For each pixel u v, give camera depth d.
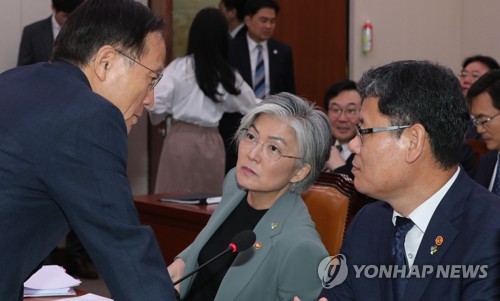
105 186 1.40
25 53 4.82
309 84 6.76
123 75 1.57
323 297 1.81
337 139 3.70
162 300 1.41
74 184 1.38
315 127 2.12
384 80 1.58
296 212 2.12
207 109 4.31
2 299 1.45
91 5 1.58
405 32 7.25
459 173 1.64
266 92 5.18
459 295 1.54
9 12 5.07
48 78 1.50
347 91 3.64
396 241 1.68
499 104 3.03
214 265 2.24
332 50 6.86
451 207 1.60
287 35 6.60
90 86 1.56
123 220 1.41
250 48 5.16
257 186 2.12
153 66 1.60
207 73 4.19
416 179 1.59
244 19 5.16
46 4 5.23
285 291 2.00
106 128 1.42
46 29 4.83
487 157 3.23
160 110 4.24
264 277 2.03
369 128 1.59
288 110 2.12
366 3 6.94
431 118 1.55
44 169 1.39
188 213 3.12
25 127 1.41
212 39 4.19
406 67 1.58
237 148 2.26
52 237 1.50
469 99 3.14
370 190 1.62
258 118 2.15
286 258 2.00
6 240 1.41
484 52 7.48
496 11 7.37
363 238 1.77
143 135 5.73
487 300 1.48
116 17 1.56
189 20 5.72
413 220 1.63
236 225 2.25
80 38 1.55
